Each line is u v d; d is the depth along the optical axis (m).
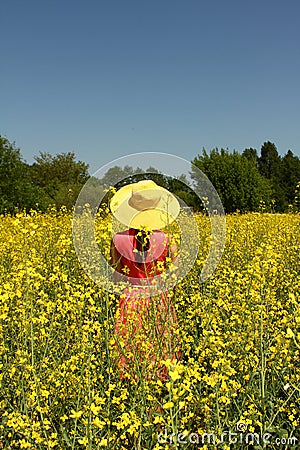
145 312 4.22
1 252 6.99
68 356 3.96
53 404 3.38
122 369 3.89
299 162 64.44
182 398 3.14
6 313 3.82
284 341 3.46
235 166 26.88
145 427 3.20
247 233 8.55
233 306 4.37
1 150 25.77
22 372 3.43
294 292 5.48
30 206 23.38
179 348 4.09
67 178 56.41
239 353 3.83
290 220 10.55
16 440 3.32
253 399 3.35
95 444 3.08
